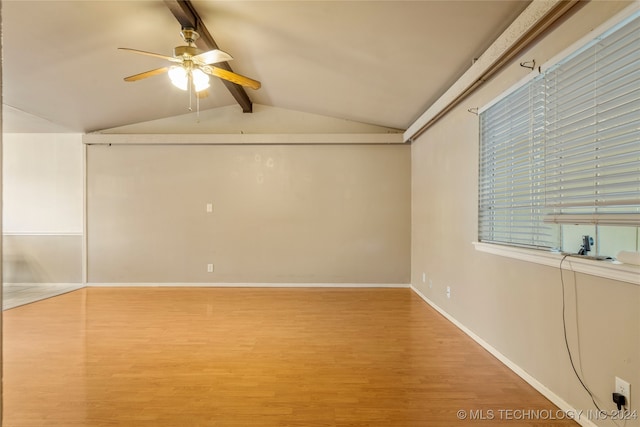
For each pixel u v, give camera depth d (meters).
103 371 2.43
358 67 3.42
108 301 4.37
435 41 2.73
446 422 1.86
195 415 1.92
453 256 3.49
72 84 3.96
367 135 5.16
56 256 5.33
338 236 5.27
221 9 2.70
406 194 5.24
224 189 5.29
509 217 2.54
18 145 5.34
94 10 2.75
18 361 2.59
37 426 1.82
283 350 2.80
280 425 1.84
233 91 4.37
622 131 1.61
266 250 5.28
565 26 1.91
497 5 2.22
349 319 3.63
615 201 1.59
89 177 5.29
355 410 1.97
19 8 2.68
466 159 3.19
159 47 3.33
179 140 5.19
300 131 5.30
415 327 3.38
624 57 1.57
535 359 2.19
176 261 5.29
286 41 3.13
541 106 2.12
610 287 1.63
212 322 3.52
